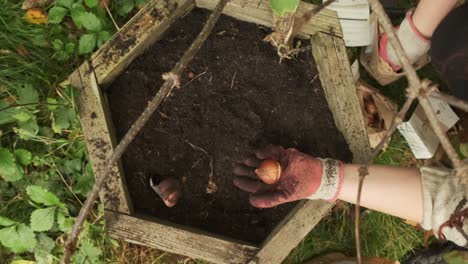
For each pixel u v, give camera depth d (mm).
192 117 876
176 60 871
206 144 879
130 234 814
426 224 728
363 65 1059
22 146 1005
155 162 872
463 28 751
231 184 877
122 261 1004
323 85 852
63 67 1015
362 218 1065
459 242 682
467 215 664
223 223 875
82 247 975
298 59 864
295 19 805
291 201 857
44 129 996
